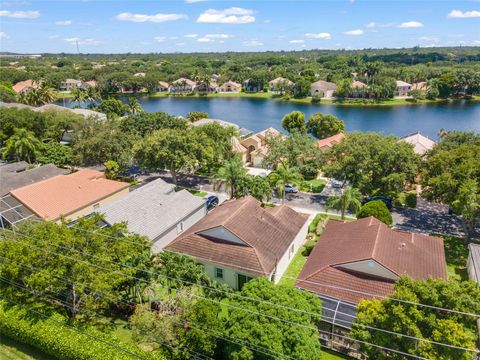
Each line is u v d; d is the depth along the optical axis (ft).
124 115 382.42
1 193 152.56
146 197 137.49
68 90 579.48
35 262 76.23
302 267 108.99
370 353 63.62
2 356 76.18
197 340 68.08
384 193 161.17
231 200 141.08
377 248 92.94
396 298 62.90
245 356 61.52
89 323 81.41
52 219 131.34
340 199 131.23
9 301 83.35
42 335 74.74
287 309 65.57
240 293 72.43
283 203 163.94
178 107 464.24
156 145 173.88
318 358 64.23
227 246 104.99
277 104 475.31
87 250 80.59
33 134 221.25
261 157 219.20
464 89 479.00
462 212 115.65
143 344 76.69
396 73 536.42
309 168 180.65
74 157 202.49
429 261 95.81
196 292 80.18
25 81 538.47
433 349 57.82
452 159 130.21
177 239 112.27
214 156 199.62
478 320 73.51
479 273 95.91
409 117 374.02
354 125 344.28
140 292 85.10
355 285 88.07
